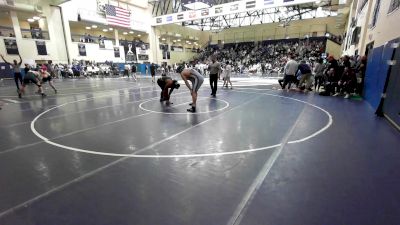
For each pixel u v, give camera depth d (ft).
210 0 110.73
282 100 27.45
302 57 90.94
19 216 7.14
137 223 6.75
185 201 7.79
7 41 64.80
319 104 24.59
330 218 6.88
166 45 118.52
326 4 65.00
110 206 7.57
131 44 98.89
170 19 94.79
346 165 10.31
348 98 28.48
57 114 21.31
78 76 76.74
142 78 74.43
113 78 74.49
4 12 66.85
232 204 7.59
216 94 33.14
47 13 71.92
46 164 10.75
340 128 15.87
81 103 27.17
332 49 91.04
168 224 6.70
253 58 113.50
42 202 7.85
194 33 136.46
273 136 14.33
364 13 38.27
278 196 8.01
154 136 14.58
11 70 65.82
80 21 79.05
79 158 11.37
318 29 107.55
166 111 21.99
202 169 10.08
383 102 19.01
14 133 15.55
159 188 8.61
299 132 15.06
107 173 9.81
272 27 119.75
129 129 16.17
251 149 12.28
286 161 10.75
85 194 8.28
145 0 99.25
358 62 31.53
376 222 6.71
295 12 110.11
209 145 12.94
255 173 9.64
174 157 11.38
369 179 9.11
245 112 21.06
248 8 66.39
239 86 44.01
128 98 30.71
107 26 88.38
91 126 17.04
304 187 8.55
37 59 70.95
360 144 12.85
